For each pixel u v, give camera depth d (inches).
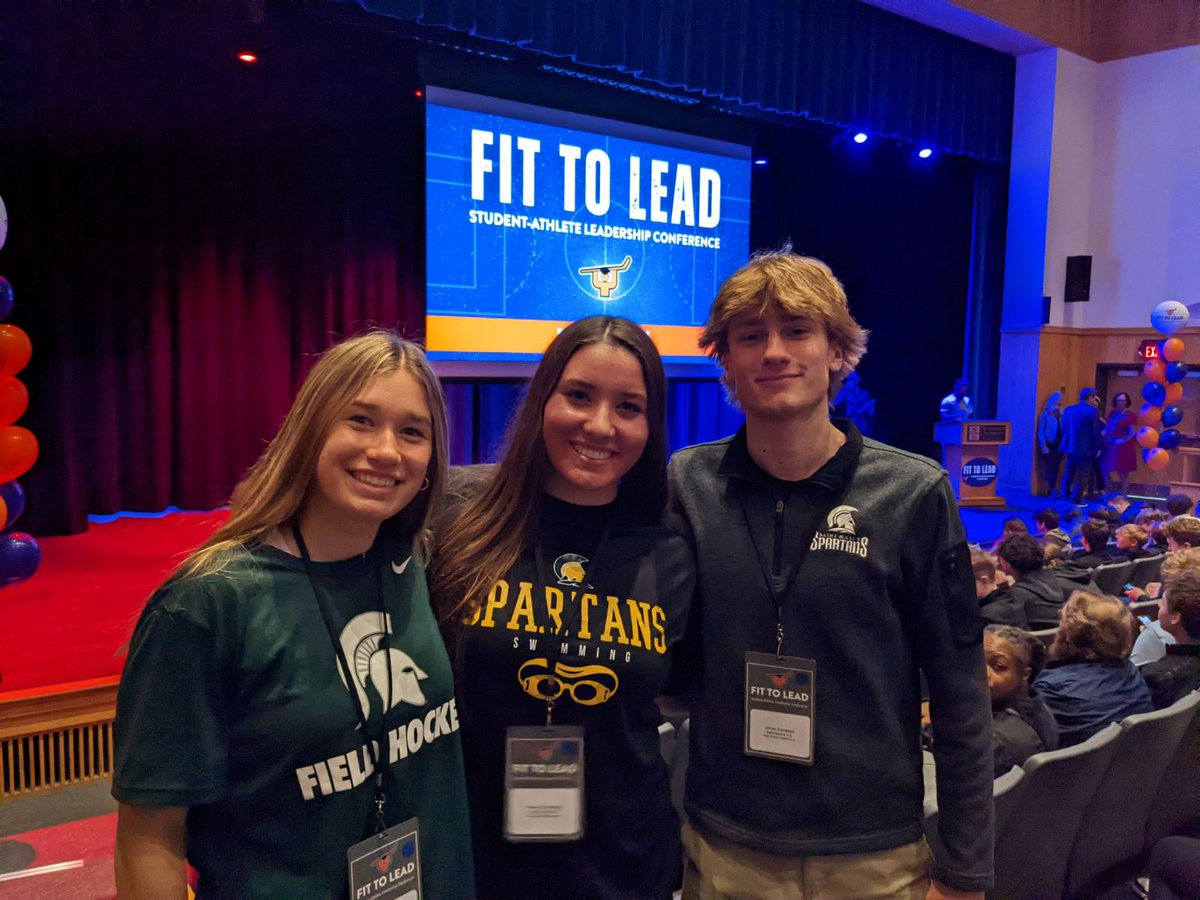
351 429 43.4
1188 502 250.2
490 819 52.9
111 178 252.2
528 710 52.1
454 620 52.9
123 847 40.5
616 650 52.0
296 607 43.3
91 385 254.8
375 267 287.6
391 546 48.9
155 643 40.3
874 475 54.1
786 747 53.1
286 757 41.9
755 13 292.5
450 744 48.4
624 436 52.1
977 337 418.9
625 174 299.7
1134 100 401.7
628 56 265.4
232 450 277.6
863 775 52.7
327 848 42.9
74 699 125.9
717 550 55.4
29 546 124.2
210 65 256.1
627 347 52.3
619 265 299.7
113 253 255.1
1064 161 401.7
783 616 53.6
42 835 76.0
